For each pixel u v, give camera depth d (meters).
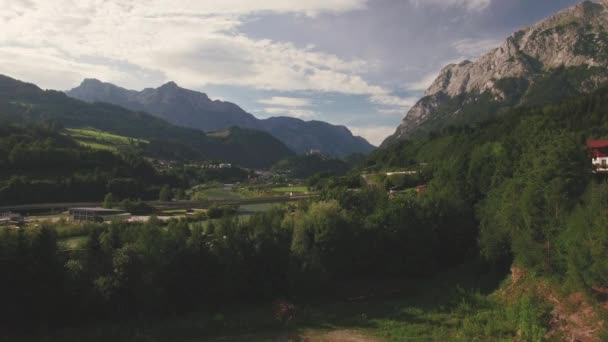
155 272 43.12
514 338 34.56
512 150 73.06
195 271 45.75
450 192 70.56
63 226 78.06
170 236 46.97
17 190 117.62
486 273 53.75
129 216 98.50
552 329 33.53
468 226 63.81
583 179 45.59
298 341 38.03
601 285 33.22
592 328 31.31
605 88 161.62
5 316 36.78
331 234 54.75
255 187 196.88
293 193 144.12
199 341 38.28
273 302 47.97
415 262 57.59
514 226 47.78
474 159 80.06
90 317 40.38
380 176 142.38
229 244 49.19
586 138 98.81
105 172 150.62
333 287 52.53
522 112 172.88
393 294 52.31
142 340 37.78
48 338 36.72
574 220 38.03
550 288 39.12
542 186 45.12
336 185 142.62
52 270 39.44
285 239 54.44
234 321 42.59
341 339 38.34
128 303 41.53
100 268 41.72
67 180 129.75
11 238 38.97
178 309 44.09
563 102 168.25
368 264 56.81
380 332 39.72
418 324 40.81
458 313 42.41
